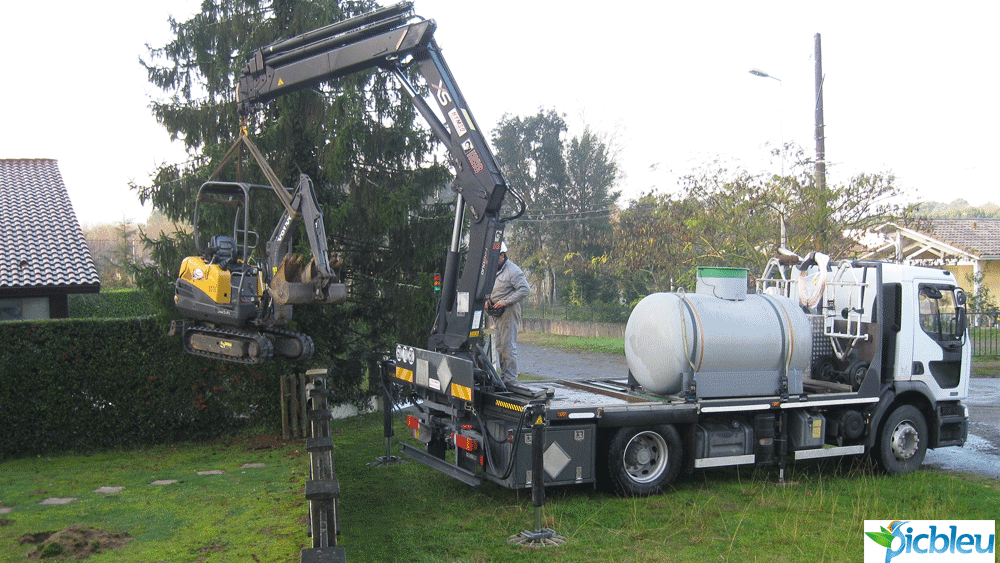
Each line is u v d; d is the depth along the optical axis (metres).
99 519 6.90
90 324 10.09
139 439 10.34
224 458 9.59
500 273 8.53
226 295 8.71
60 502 7.52
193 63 12.20
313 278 8.20
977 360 21.58
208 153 11.44
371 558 5.88
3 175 21.58
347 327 12.92
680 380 8.00
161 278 10.76
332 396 12.76
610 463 7.50
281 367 11.02
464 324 7.84
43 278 17.00
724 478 8.52
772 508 7.33
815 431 8.38
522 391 7.66
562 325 32.75
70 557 5.81
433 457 8.22
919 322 8.95
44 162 23.00
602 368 20.58
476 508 7.37
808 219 17.45
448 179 12.82
